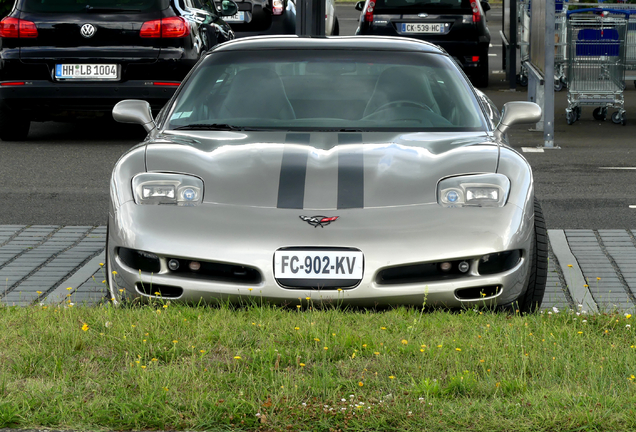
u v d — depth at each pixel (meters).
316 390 5.09
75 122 21.36
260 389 5.11
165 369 5.39
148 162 7.27
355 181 6.92
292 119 8.26
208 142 7.70
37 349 5.71
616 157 16.34
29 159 15.98
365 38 9.52
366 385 5.20
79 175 14.59
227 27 20.47
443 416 4.80
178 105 8.61
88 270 8.98
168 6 16.88
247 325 6.12
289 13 27.83
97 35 16.66
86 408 4.88
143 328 6.08
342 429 4.70
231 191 6.88
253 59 8.98
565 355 5.70
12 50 16.78
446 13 24.86
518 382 5.21
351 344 5.81
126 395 5.02
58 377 5.31
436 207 6.73
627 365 5.55
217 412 4.82
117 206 6.95
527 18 26.81
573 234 10.76
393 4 24.91
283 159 7.23
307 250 6.50
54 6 16.80
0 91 16.89
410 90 8.59
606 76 20.45
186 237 6.60
